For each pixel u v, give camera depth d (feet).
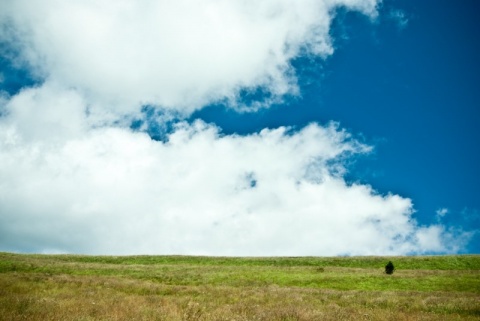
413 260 242.37
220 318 42.80
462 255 253.03
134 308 46.50
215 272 167.12
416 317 53.88
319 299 82.43
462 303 76.28
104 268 172.76
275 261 259.80
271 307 60.75
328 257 273.54
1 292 59.52
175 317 40.91
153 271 168.25
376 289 125.90
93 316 40.04
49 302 48.57
